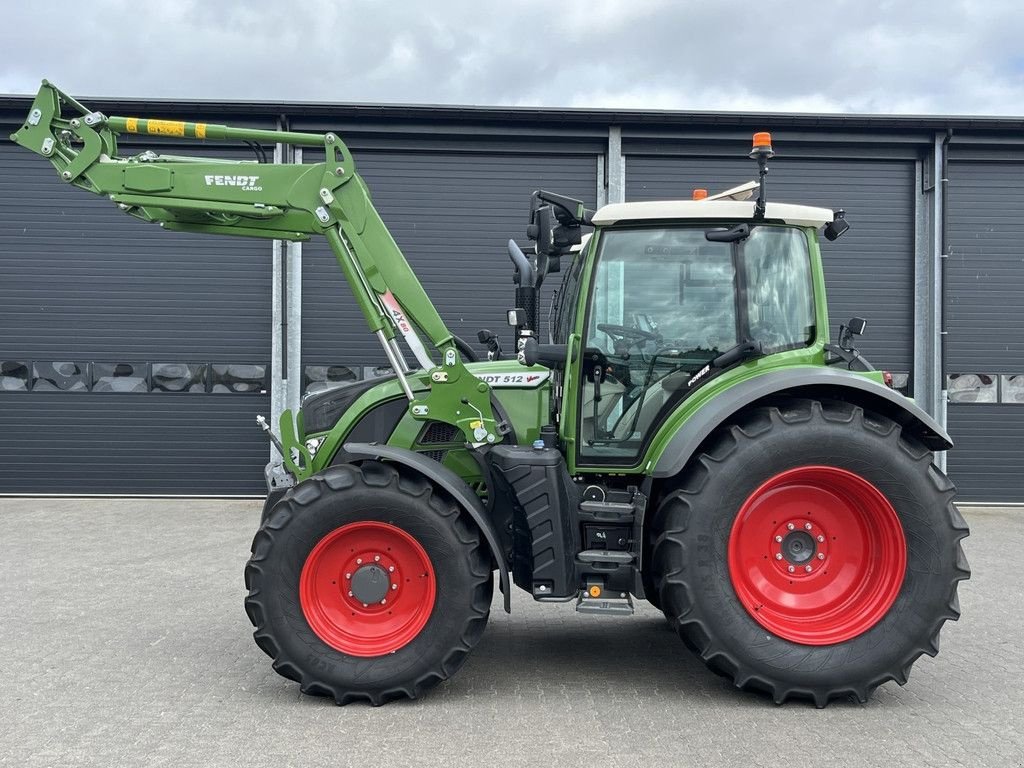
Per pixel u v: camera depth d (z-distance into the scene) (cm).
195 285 1028
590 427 412
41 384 1023
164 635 472
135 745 319
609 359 412
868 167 1043
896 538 370
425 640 364
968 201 1038
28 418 1024
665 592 373
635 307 413
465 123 1019
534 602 581
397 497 367
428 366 416
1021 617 530
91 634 474
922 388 1041
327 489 369
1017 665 430
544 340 562
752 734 334
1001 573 667
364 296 412
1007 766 304
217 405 1034
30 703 364
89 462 1027
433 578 366
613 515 397
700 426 375
